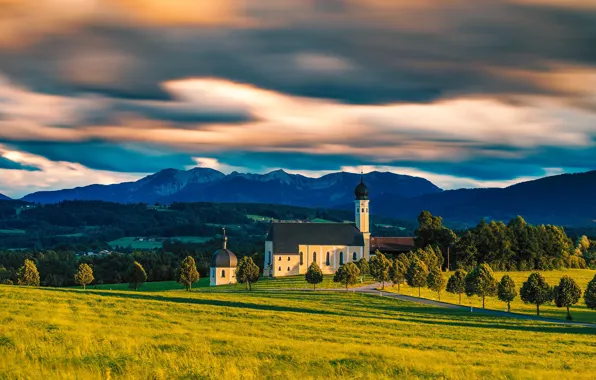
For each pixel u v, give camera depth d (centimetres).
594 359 7312
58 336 5753
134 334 6388
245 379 4759
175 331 6912
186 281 18088
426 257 19738
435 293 16888
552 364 6581
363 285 18512
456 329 9644
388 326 9462
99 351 5262
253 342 6328
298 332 7975
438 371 5509
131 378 4544
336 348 6338
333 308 12131
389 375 5309
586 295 12825
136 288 19975
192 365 5000
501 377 5509
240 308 10312
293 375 5022
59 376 4400
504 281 13700
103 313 8244
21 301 8719
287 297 14675
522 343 8369
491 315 12550
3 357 4800
